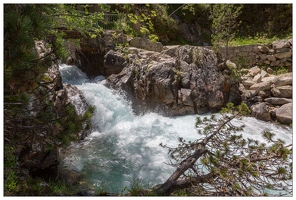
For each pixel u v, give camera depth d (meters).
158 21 13.23
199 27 15.20
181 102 9.16
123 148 6.81
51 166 5.41
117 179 5.35
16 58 2.82
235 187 3.05
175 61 9.62
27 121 3.55
